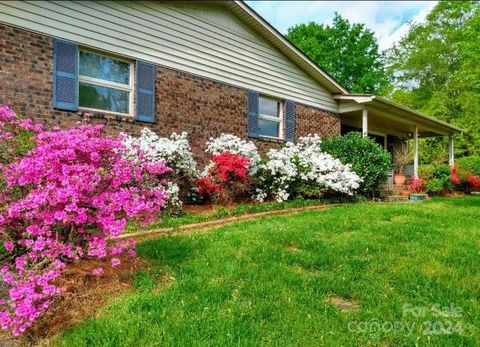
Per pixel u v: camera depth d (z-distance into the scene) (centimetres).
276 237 489
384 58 3381
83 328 258
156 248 432
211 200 818
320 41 3353
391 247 456
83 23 684
